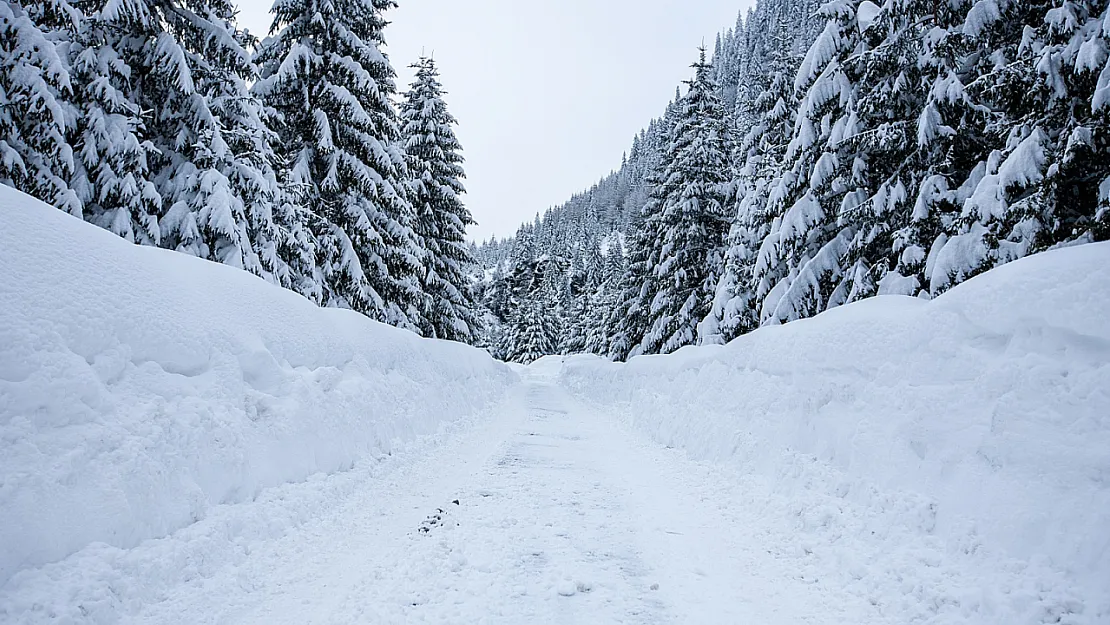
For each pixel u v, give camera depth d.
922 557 4.02
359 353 8.74
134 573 3.55
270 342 6.65
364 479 6.66
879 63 11.36
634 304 28.33
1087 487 3.55
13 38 9.07
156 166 12.42
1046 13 8.59
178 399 4.78
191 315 5.55
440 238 27.58
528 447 9.73
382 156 18.33
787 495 5.77
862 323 6.21
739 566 4.55
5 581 3.07
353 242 18.45
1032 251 8.25
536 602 3.87
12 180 9.31
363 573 4.27
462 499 6.30
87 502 3.57
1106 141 7.50
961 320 5.06
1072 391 3.94
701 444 8.42
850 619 3.65
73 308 4.24
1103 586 3.16
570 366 29.41
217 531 4.29
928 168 11.12
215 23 12.62
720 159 24.55
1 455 3.34
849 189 13.20
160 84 12.05
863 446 5.26
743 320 19.14
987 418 4.34
